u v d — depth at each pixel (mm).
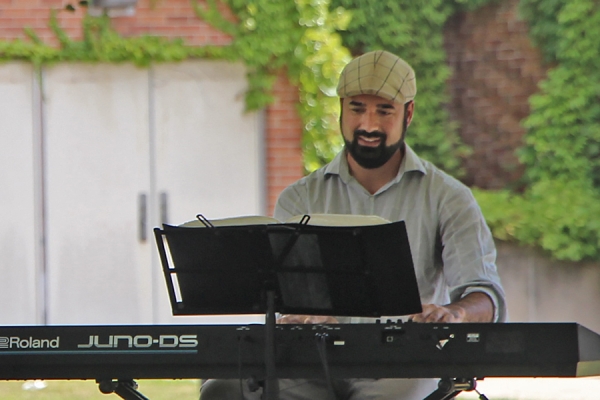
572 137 18328
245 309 6465
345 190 8109
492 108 18609
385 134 7707
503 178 18625
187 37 17109
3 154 17422
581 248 17594
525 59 18500
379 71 7668
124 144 17438
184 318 17469
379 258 6000
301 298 6344
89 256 17562
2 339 6242
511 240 17766
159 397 12766
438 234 7879
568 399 12688
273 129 17219
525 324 6012
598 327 17625
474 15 18578
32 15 17125
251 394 7113
